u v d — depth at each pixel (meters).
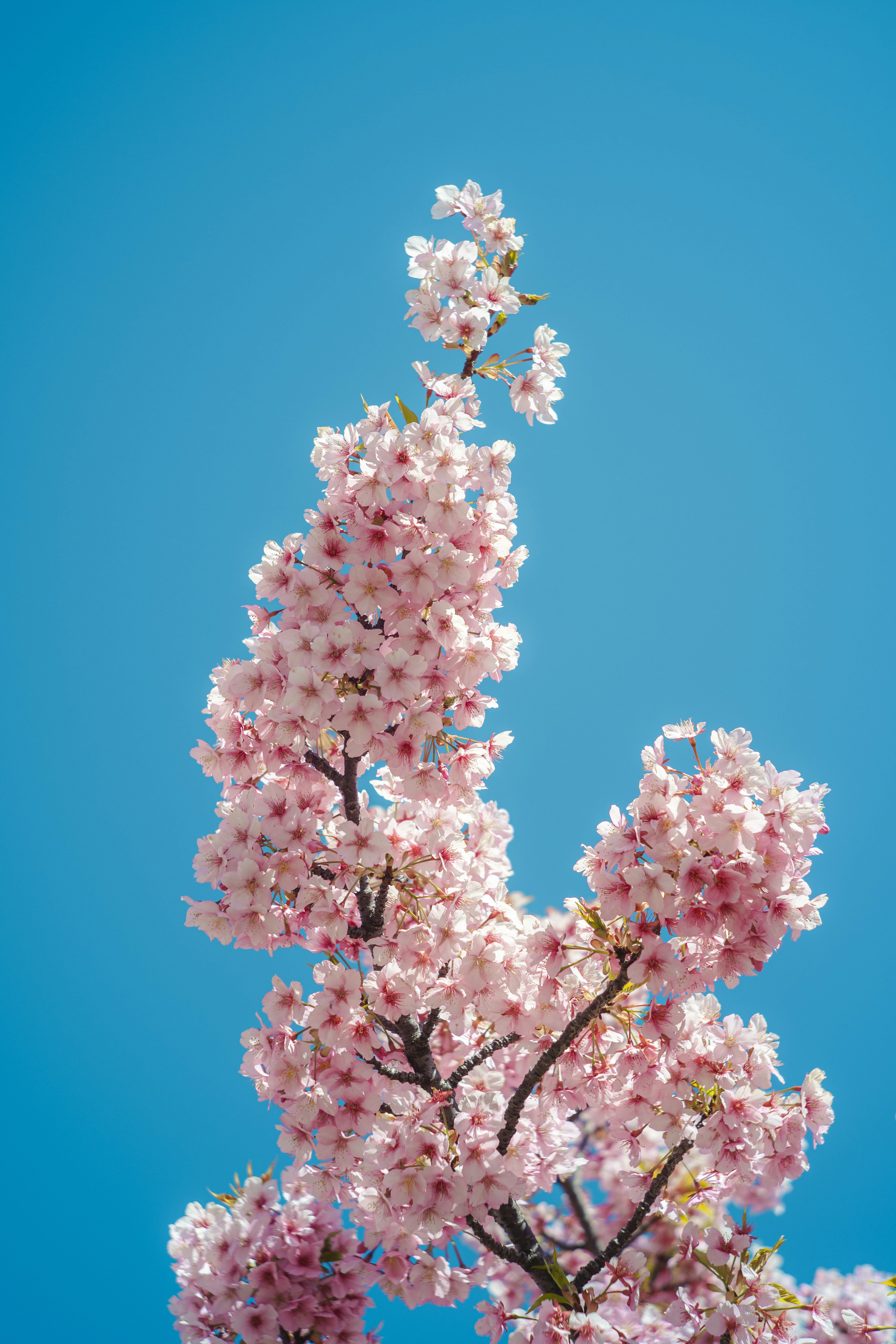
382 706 4.30
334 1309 4.21
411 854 4.75
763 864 3.92
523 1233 4.79
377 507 4.38
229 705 4.66
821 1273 6.23
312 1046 4.33
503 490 4.63
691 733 4.25
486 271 4.83
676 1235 4.82
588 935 4.52
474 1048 5.20
